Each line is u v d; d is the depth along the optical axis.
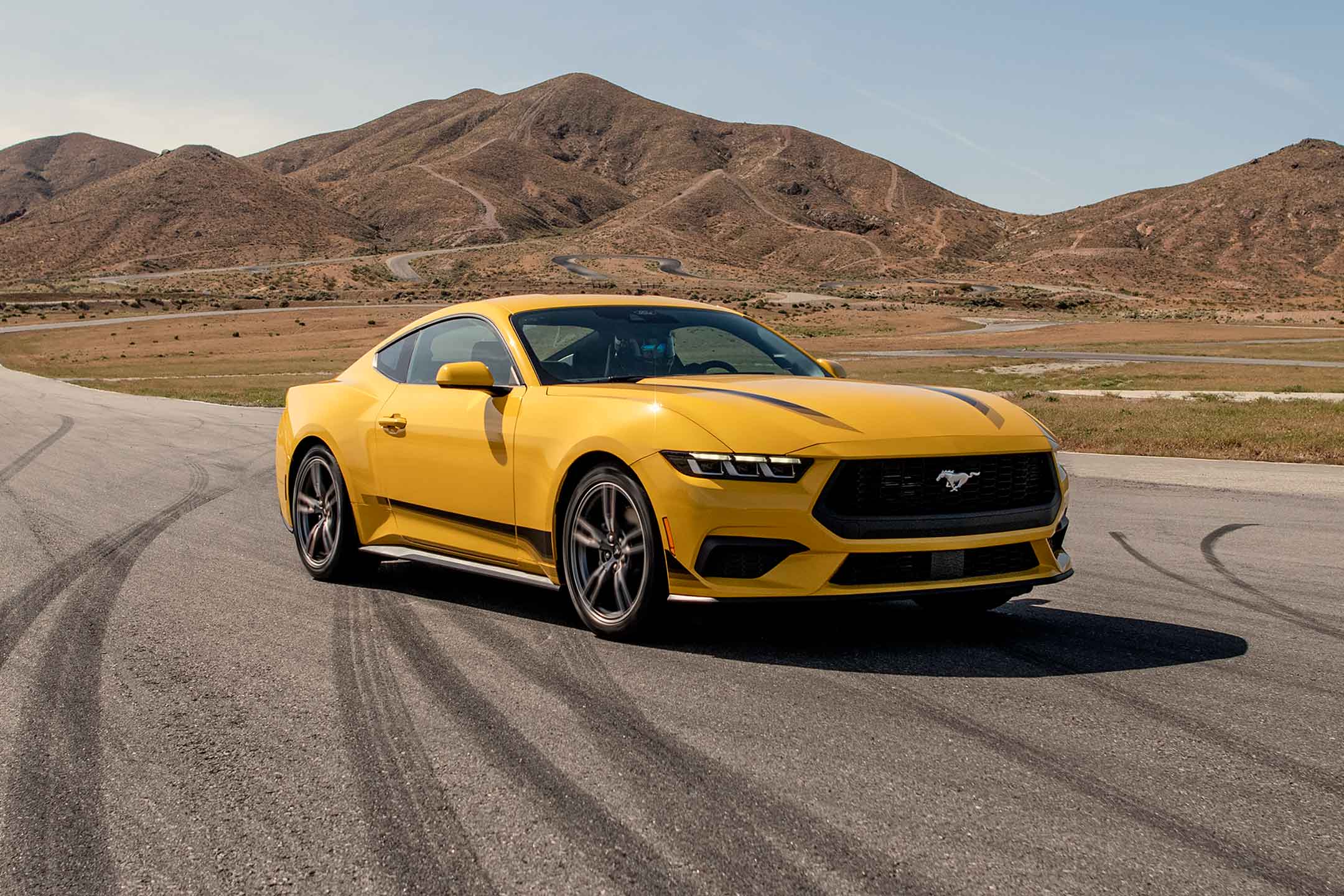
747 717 3.30
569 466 4.24
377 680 3.80
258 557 6.41
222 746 3.18
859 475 3.81
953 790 2.72
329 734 3.26
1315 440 13.62
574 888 2.25
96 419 19.70
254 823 2.63
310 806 2.73
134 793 2.85
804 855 2.37
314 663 4.05
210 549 6.68
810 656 4.00
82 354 90.56
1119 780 2.78
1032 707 3.37
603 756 3.00
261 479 10.54
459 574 5.80
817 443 3.82
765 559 3.83
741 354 5.05
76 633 4.62
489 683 3.72
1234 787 2.73
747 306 174.75
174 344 105.19
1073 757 2.95
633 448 4.01
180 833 2.60
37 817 2.71
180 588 5.52
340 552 5.55
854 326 136.00
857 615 4.70
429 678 3.80
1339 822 2.52
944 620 4.62
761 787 2.75
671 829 2.52
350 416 5.50
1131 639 4.29
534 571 4.55
